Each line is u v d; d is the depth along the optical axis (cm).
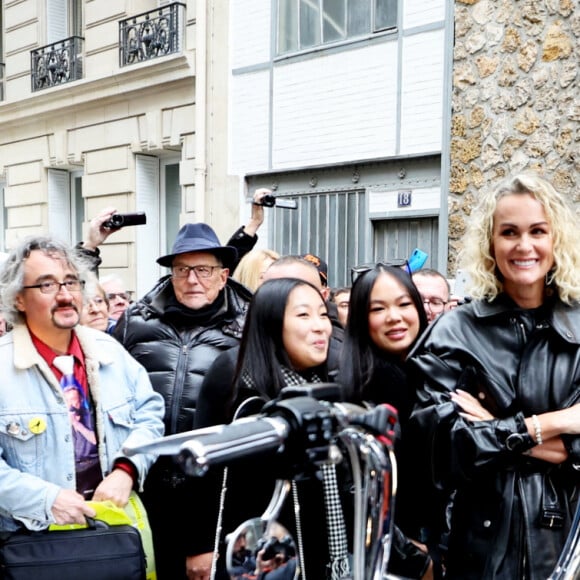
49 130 1011
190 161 830
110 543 199
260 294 189
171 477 231
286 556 114
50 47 1008
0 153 1101
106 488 206
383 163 658
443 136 603
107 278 415
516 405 172
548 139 550
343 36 683
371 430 101
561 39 540
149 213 918
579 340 171
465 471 164
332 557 165
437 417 168
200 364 278
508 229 174
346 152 682
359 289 223
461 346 178
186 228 295
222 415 204
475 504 172
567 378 170
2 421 204
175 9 830
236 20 762
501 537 166
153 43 854
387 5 648
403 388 212
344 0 678
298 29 717
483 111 581
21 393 207
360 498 102
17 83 1064
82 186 977
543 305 179
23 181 1060
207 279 289
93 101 933
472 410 170
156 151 888
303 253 727
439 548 187
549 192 175
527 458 168
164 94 855
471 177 589
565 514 165
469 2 583
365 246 676
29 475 201
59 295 212
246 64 756
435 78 616
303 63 710
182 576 235
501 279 182
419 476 183
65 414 210
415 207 636
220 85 778
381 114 654
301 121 716
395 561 173
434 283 324
